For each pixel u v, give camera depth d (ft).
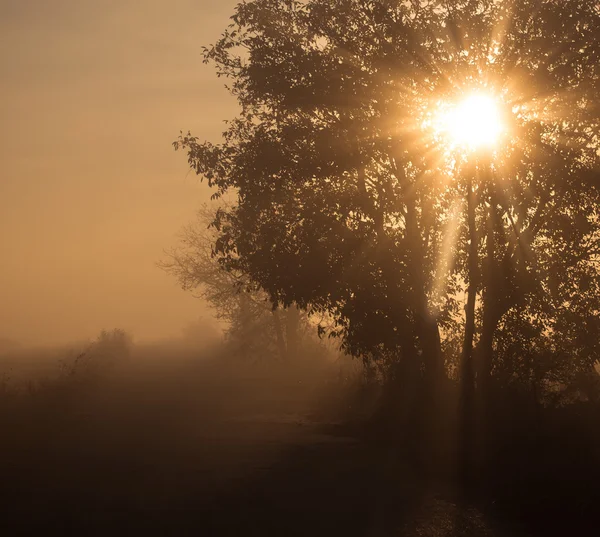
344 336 73.05
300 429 70.74
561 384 73.56
